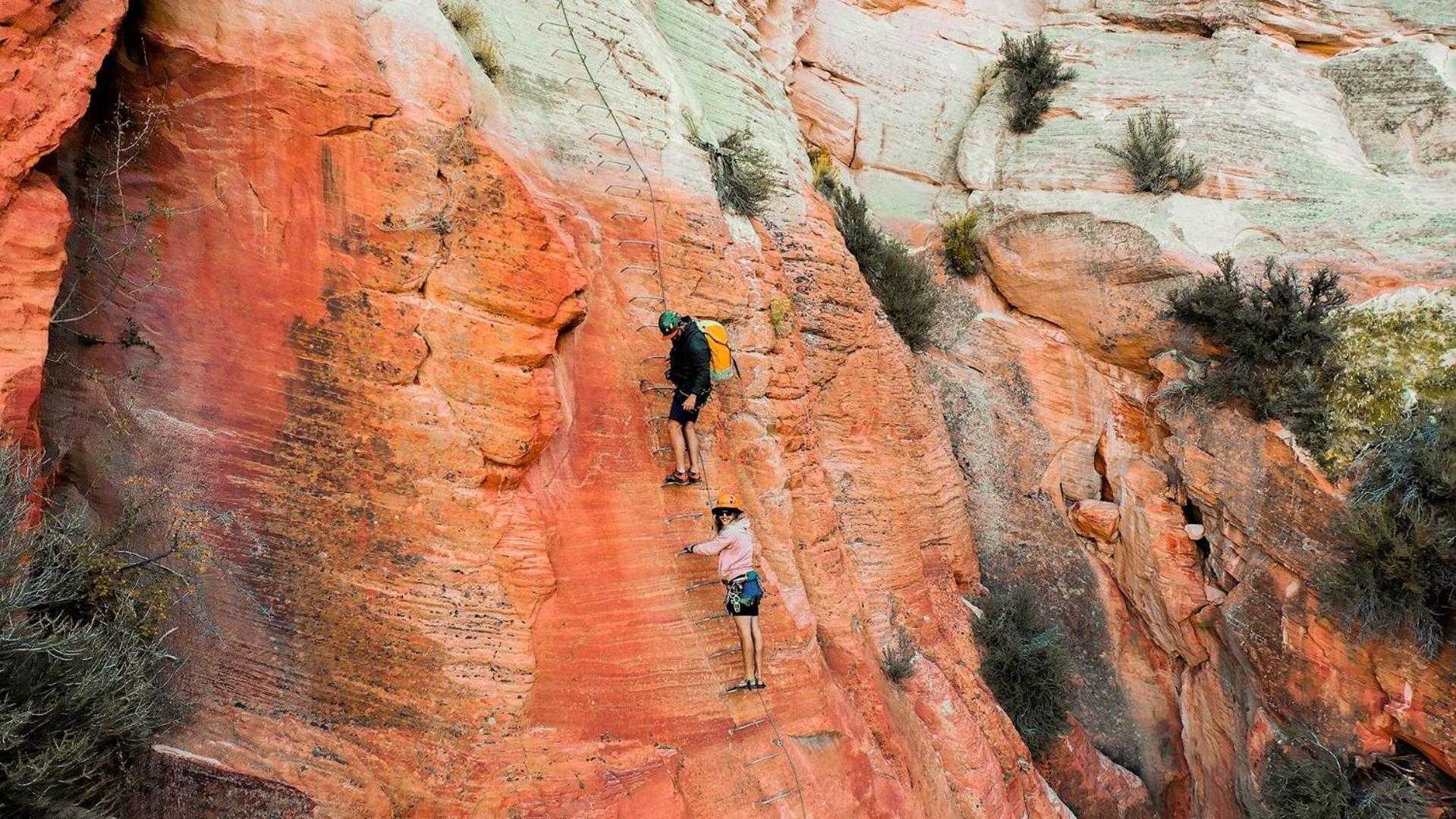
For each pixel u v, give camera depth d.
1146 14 17.91
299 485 6.50
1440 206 13.92
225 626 6.14
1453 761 10.64
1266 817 11.73
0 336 4.98
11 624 4.50
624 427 8.08
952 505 13.99
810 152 16.16
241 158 6.61
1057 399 15.34
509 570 6.91
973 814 10.38
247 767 5.89
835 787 8.31
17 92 5.15
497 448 7.01
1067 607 14.67
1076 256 14.93
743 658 8.09
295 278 6.69
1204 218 14.56
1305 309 12.94
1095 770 13.48
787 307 10.34
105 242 6.18
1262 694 12.45
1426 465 11.01
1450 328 12.19
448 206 7.12
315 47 6.79
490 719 6.64
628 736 7.24
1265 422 12.75
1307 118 15.61
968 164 16.64
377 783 6.28
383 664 6.50
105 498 5.89
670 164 9.55
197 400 6.34
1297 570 12.08
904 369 13.55
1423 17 16.98
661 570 7.86
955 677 11.95
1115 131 15.98
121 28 6.20
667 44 11.27
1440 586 10.71
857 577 11.14
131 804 5.34
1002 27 18.88
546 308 7.41
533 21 8.98
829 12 17.58
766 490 9.30
